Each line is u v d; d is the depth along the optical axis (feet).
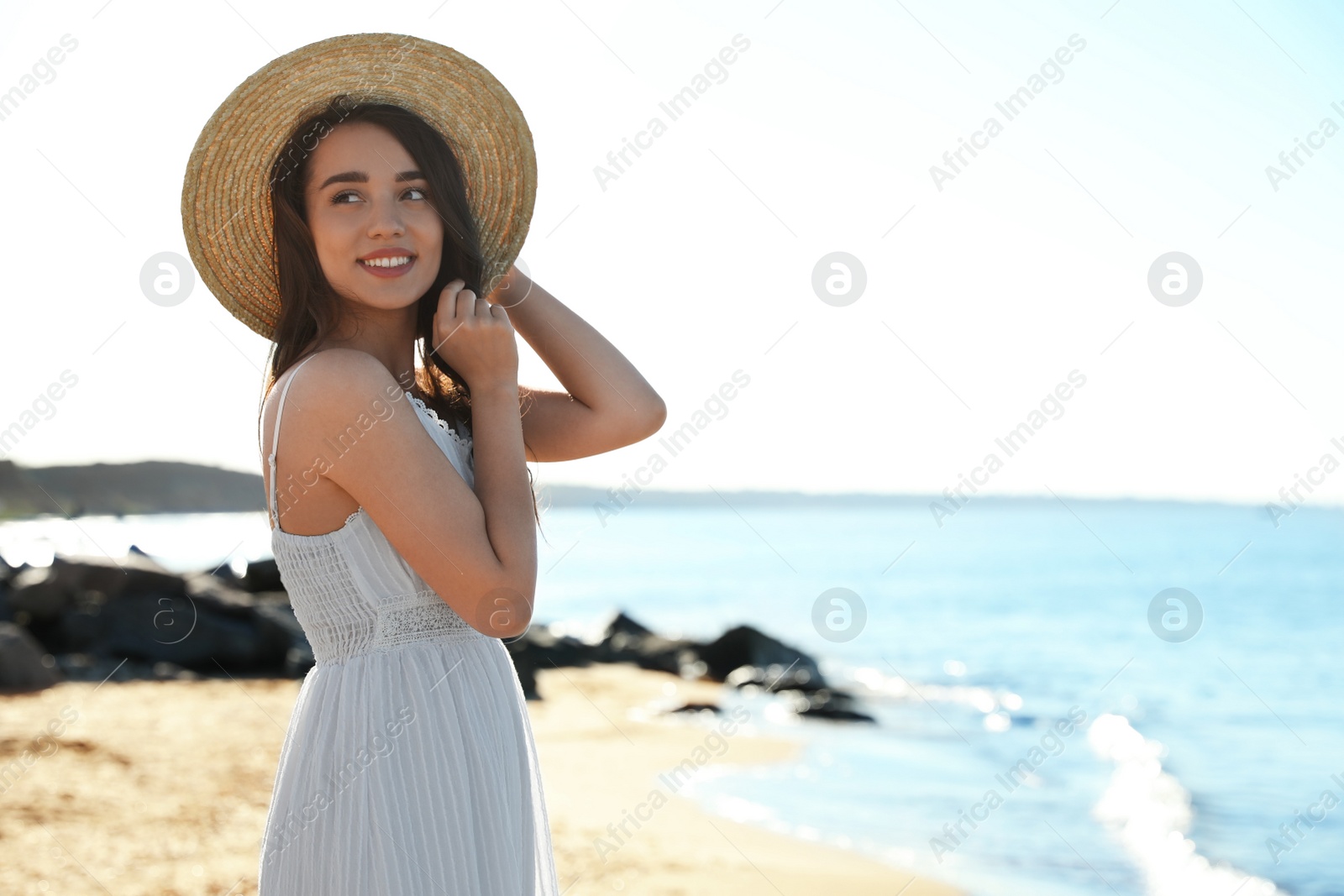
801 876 22.17
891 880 22.52
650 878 20.98
